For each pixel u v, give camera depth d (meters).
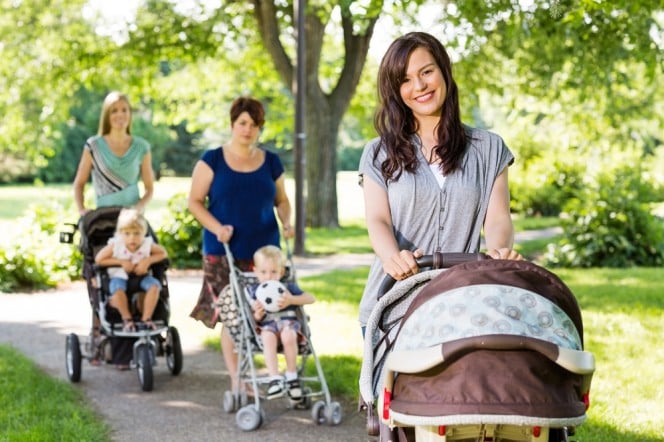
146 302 8.48
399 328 3.68
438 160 4.15
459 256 3.76
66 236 8.82
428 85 4.09
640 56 13.11
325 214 26.28
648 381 7.85
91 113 62.75
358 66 25.55
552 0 10.51
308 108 25.78
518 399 3.20
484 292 3.37
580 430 6.33
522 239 23.84
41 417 7.03
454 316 3.34
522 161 34.31
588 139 26.50
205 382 8.58
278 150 63.78
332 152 26.12
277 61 23.80
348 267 17.73
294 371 7.03
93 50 26.38
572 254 18.55
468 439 3.48
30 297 14.17
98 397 8.02
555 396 3.24
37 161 28.72
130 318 8.38
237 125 7.47
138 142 9.20
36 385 8.12
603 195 18.92
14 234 15.70
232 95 31.69
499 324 3.27
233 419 7.28
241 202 7.46
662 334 10.09
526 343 3.19
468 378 3.22
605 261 18.50
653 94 23.69
